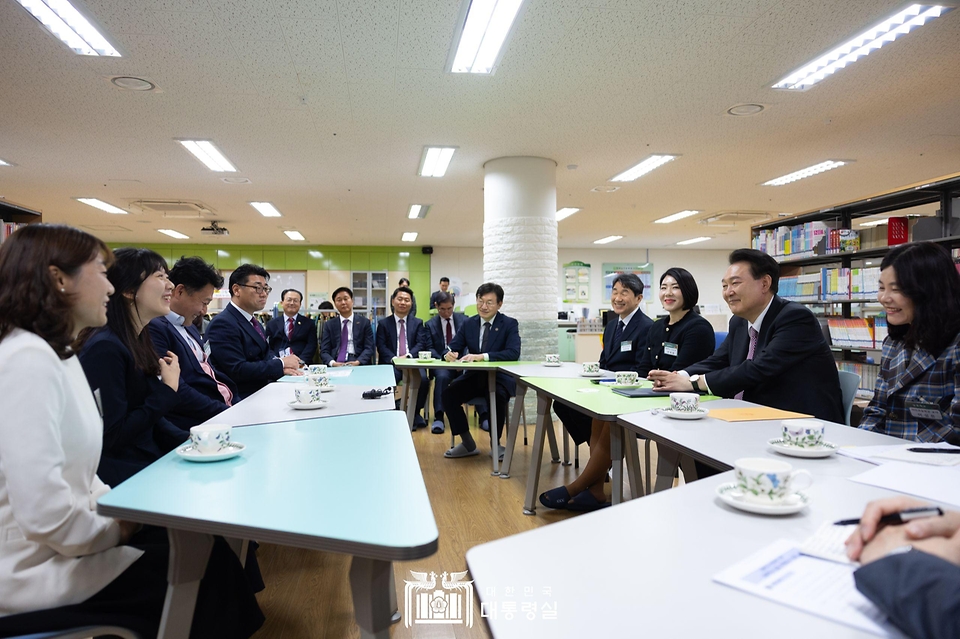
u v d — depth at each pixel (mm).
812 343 2053
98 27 2982
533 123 4559
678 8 2898
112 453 1440
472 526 2664
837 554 715
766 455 1250
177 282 2359
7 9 2826
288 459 1245
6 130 4586
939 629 498
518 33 3137
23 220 3631
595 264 12922
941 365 1722
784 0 2834
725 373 2115
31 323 1053
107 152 5215
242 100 4004
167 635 1031
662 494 980
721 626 555
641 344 3451
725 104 4184
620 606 590
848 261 4324
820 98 4098
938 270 1735
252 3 2797
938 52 3418
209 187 6676
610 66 3541
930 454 1199
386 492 1011
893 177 6453
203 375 2207
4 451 947
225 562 1271
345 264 11828
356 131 4707
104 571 1074
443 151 5309
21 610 997
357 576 917
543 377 2943
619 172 6137
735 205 8039
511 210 5480
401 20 2980
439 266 12094
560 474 3588
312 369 2787
